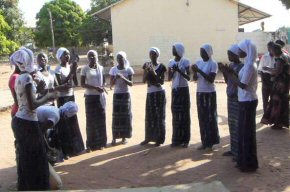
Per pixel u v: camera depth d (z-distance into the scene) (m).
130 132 7.97
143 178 5.96
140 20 22.81
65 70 7.14
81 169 6.50
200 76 7.01
